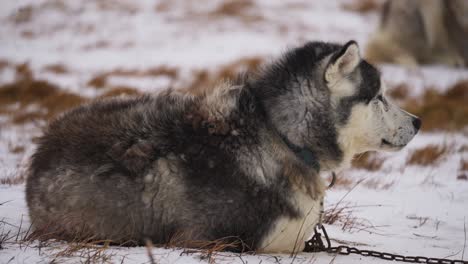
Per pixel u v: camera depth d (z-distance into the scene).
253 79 16.80
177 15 102.38
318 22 100.06
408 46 76.00
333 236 19.28
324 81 15.90
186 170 15.41
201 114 15.98
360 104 16.33
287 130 15.91
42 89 54.72
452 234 20.25
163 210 15.46
